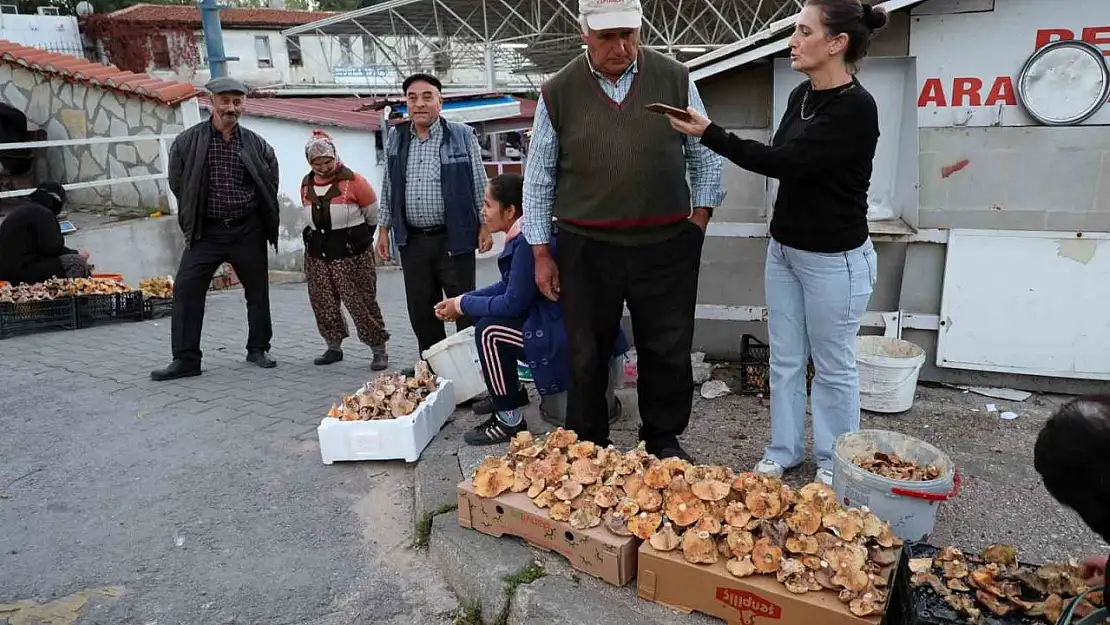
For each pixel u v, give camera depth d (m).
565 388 3.53
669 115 2.70
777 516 2.43
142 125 9.71
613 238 2.92
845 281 2.84
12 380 5.23
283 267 12.57
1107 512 1.76
